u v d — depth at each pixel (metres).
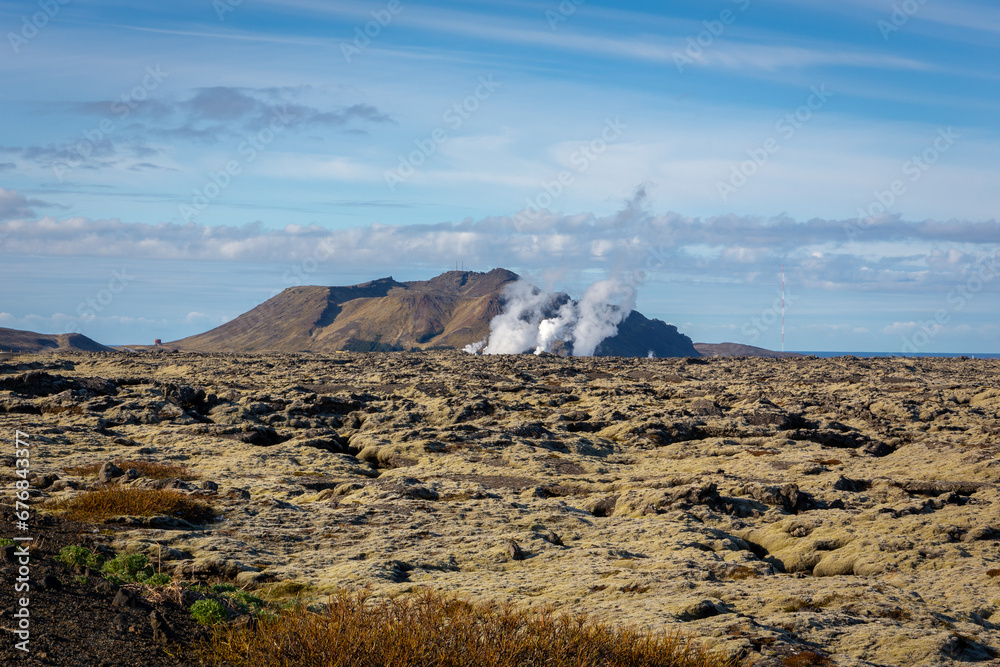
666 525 32.00
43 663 10.70
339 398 80.38
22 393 72.38
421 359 159.75
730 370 137.50
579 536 30.30
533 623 12.62
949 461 50.06
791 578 22.66
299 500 38.09
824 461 53.50
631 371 133.50
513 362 147.50
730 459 55.91
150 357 149.62
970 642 16.16
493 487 44.94
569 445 63.41
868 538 28.80
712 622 16.88
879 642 15.85
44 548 20.03
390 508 34.28
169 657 11.91
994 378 122.81
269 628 12.33
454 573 23.92
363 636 11.55
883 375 123.88
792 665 13.97
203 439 58.62
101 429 58.53
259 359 151.75
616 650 12.59
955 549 27.38
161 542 25.06
